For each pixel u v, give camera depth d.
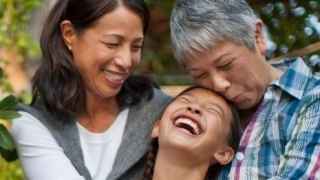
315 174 2.81
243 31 2.85
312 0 4.27
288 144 2.89
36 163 3.03
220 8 2.84
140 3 2.97
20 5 5.48
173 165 3.00
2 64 5.44
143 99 3.19
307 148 2.84
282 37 4.26
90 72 3.00
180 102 3.03
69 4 3.04
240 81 2.92
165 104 3.21
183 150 2.97
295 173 2.82
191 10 2.86
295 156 2.85
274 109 2.97
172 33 2.93
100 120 3.12
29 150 3.05
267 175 2.93
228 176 3.02
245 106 3.02
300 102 2.93
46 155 3.02
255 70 2.93
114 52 2.96
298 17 4.27
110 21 2.93
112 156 3.07
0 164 4.78
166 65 6.43
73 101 3.07
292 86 2.96
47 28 3.09
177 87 4.35
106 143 3.09
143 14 2.98
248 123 3.09
